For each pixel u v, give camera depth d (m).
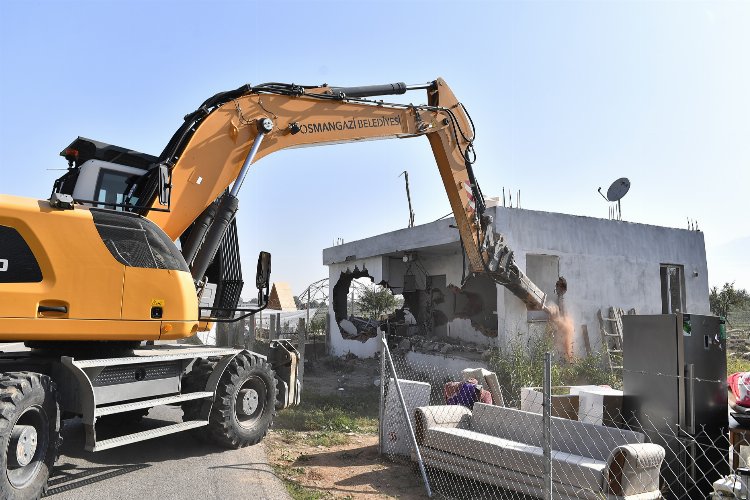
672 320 5.65
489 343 17.23
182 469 6.56
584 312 15.00
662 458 5.14
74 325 5.71
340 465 6.98
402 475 6.62
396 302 31.25
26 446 5.24
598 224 15.64
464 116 11.12
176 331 6.49
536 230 14.44
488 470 6.04
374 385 13.81
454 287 19.30
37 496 5.33
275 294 35.84
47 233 5.66
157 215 6.96
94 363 6.04
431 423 6.78
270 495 5.77
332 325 21.77
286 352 9.19
